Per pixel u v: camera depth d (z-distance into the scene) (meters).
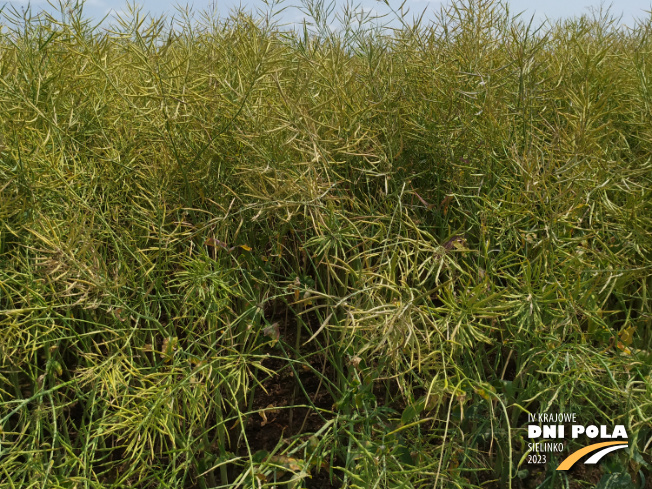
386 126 1.70
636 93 1.98
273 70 1.52
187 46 1.88
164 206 1.48
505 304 1.26
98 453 1.46
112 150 1.61
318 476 1.45
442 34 1.80
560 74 1.66
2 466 1.10
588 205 1.50
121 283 1.34
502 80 1.66
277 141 1.52
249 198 1.58
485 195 1.53
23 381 1.70
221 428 1.36
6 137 1.41
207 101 1.53
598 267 1.46
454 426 1.44
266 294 1.61
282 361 1.78
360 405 1.23
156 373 1.21
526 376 1.46
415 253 1.45
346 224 1.47
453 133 1.68
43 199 1.42
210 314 1.36
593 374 1.29
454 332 1.11
